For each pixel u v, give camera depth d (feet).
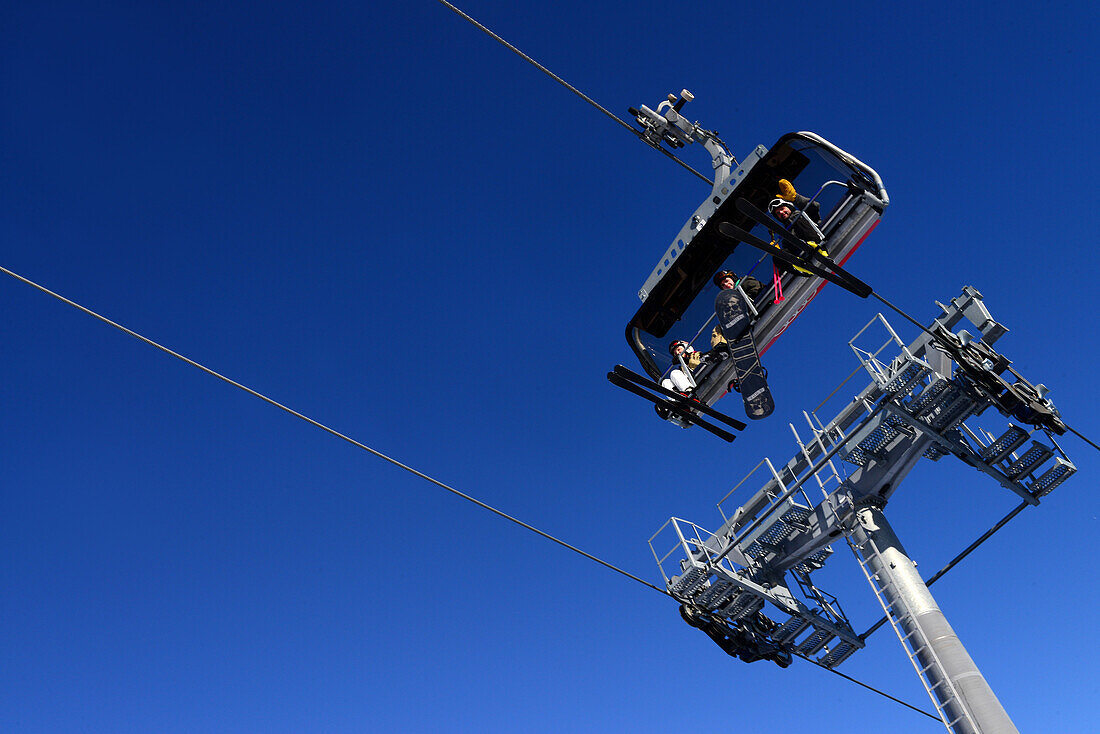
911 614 49.70
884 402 49.34
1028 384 47.62
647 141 50.19
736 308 49.55
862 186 46.83
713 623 57.82
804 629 58.03
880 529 51.98
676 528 57.67
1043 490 50.52
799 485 53.72
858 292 44.98
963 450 49.80
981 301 48.08
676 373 54.75
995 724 45.78
